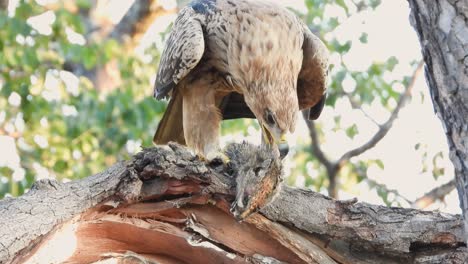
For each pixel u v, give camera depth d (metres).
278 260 9.45
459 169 7.20
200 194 9.26
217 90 12.06
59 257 9.13
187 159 9.36
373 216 9.29
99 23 26.27
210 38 11.84
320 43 12.10
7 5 21.42
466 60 7.17
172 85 11.84
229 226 9.41
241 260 9.52
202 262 9.69
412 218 9.27
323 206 9.29
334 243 9.37
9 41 19.25
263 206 8.98
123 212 9.30
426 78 7.51
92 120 19.36
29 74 20.45
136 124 19.25
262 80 11.24
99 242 9.41
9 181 19.92
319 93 12.56
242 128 21.59
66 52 19.84
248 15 11.61
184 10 12.40
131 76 21.67
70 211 8.76
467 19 7.21
